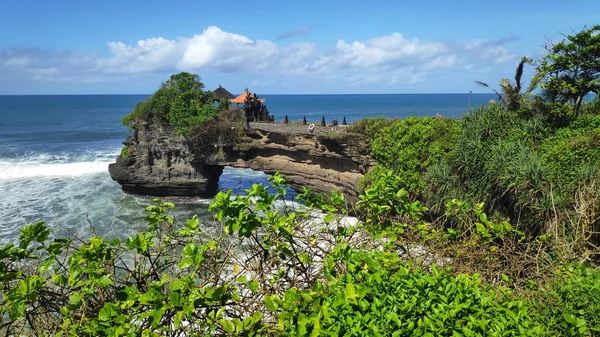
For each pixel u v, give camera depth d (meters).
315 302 5.38
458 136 31.30
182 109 51.16
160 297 5.08
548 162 24.69
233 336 5.11
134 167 52.94
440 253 8.02
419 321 5.32
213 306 5.65
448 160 30.31
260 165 50.09
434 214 28.81
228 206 5.74
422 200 30.69
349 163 43.09
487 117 29.95
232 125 51.22
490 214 25.31
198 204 50.22
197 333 5.38
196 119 50.34
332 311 5.31
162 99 52.81
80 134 119.06
